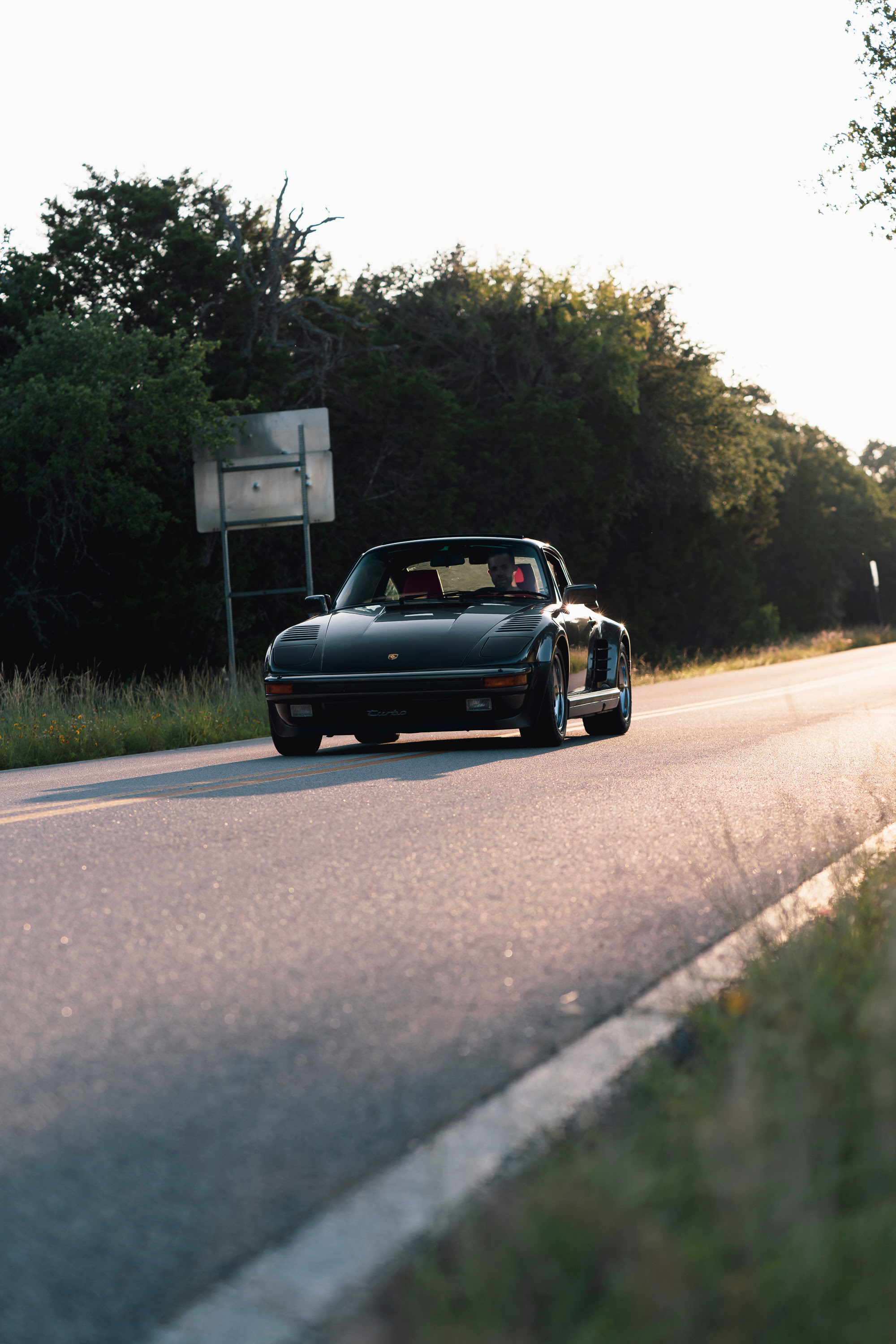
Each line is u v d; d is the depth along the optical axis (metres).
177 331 26.08
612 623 13.80
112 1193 2.55
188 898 5.24
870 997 2.80
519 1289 1.89
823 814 7.29
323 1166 2.63
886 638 60.88
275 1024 3.59
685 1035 3.33
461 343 41.72
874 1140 2.14
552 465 39.88
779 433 80.00
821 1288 1.78
